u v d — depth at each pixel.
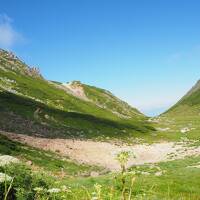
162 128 160.12
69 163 56.59
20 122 84.94
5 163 17.56
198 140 105.81
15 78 164.25
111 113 182.38
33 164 48.91
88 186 29.08
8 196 15.45
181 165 54.22
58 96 169.12
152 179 34.53
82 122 109.50
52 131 85.94
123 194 8.22
